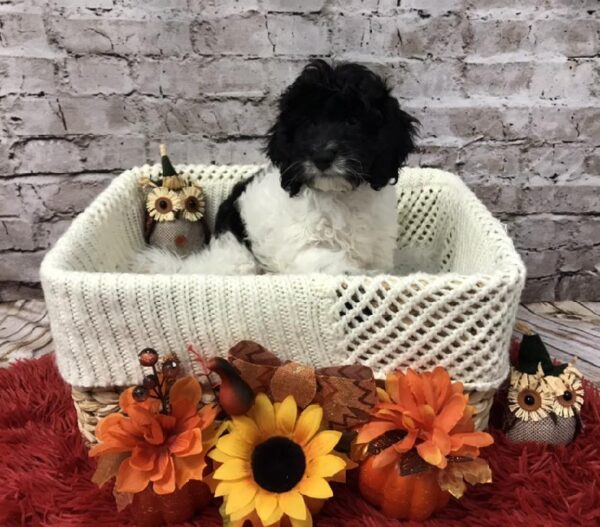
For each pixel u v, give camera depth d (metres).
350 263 1.40
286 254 1.39
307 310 1.03
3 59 1.74
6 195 1.92
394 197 1.53
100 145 1.88
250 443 1.03
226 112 1.86
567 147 1.91
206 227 1.76
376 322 1.05
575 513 1.07
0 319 1.90
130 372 1.09
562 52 1.79
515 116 1.87
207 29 1.75
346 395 1.04
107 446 1.00
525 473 1.16
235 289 1.02
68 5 1.70
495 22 1.75
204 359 1.08
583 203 1.98
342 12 1.74
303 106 1.34
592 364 1.62
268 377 1.06
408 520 1.07
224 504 1.02
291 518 0.97
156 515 1.05
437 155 1.92
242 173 1.78
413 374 1.05
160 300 1.02
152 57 1.78
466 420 1.04
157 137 1.88
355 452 1.08
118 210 1.52
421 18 1.75
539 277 2.07
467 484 1.13
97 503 1.11
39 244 2.00
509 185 1.96
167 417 1.03
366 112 1.30
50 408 1.40
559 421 1.22
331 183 1.29
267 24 1.75
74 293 1.01
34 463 1.22
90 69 1.78
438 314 1.04
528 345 1.28
